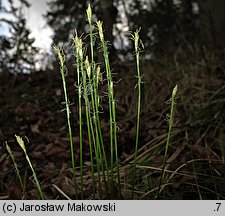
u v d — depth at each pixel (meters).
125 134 2.21
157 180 1.47
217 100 2.08
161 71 3.25
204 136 1.84
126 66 3.67
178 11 5.78
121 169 1.59
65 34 4.50
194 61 3.38
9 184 1.65
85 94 1.01
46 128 2.56
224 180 1.36
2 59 3.78
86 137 2.24
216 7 3.80
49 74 3.77
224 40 3.73
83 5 3.34
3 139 2.20
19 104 3.09
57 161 1.98
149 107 2.64
